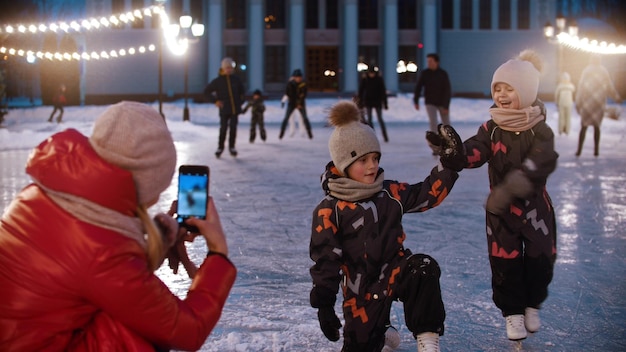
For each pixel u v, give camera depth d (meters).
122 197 1.98
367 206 3.14
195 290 2.16
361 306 3.15
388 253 3.16
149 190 2.06
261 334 3.85
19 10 49.56
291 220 7.47
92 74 51.06
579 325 4.04
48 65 50.09
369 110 18.59
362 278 3.15
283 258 5.75
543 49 51.56
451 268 5.37
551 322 4.09
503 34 52.16
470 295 4.65
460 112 36.72
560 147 16.66
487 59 52.25
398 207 3.18
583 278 5.04
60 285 1.92
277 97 48.75
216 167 12.67
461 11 52.28
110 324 2.02
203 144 18.78
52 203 1.97
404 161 13.58
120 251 1.95
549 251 3.69
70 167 1.95
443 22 52.34
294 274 5.23
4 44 22.95
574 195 9.02
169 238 2.18
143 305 1.96
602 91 13.76
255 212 7.96
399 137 21.20
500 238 3.69
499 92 3.75
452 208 8.13
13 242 1.95
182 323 2.04
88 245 1.92
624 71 50.25
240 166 12.82
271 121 33.59
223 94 14.41
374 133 3.21
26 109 38.12
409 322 3.04
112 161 2.01
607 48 19.25
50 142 2.00
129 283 1.94
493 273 3.74
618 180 10.44
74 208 1.95
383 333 3.18
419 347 3.01
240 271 5.31
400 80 52.16
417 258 3.05
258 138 21.02
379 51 52.03
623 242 6.24
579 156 14.09
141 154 2.02
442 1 52.28
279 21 51.88
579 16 55.16
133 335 2.02
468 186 10.05
